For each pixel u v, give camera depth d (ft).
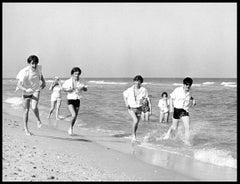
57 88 50.52
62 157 23.63
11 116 45.32
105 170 21.90
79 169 21.21
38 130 35.60
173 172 22.93
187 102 34.45
